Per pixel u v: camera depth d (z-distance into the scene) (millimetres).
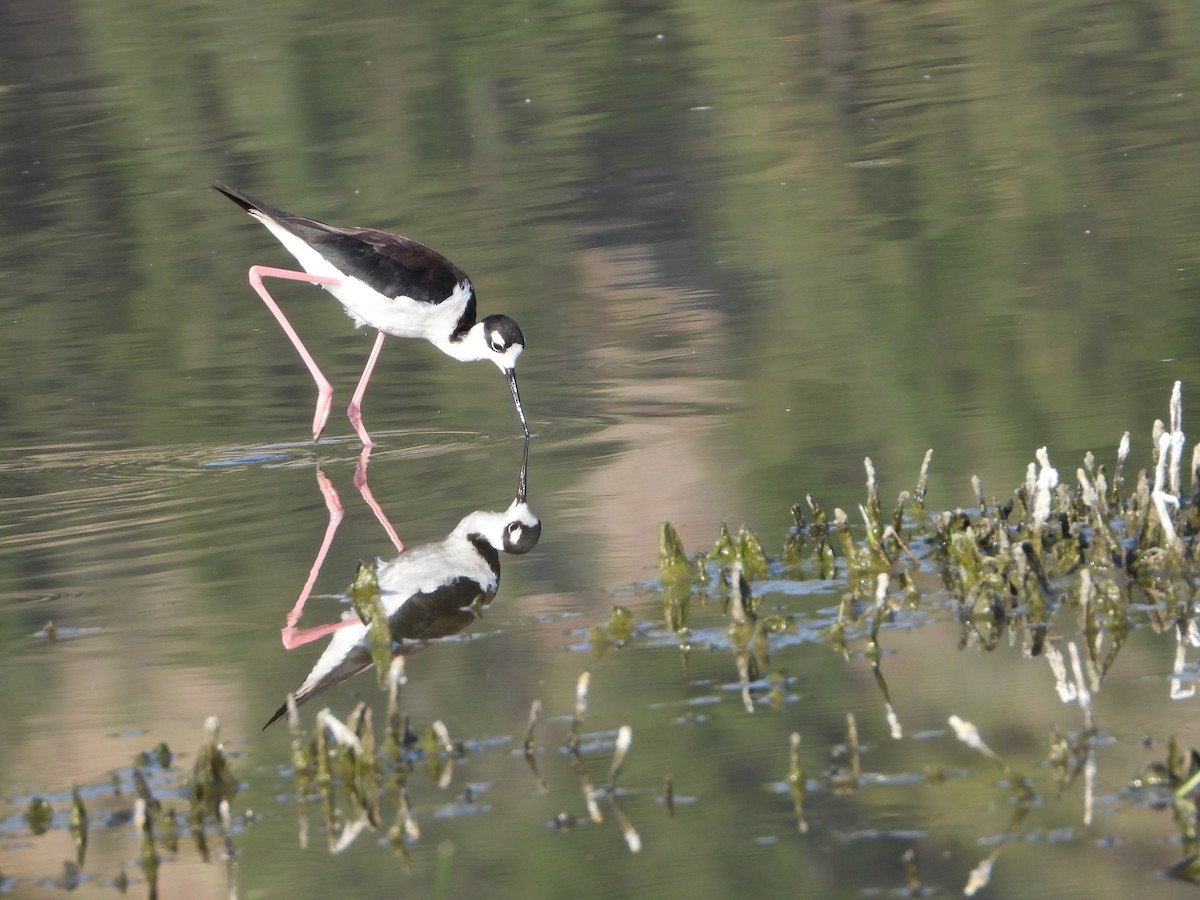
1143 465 10422
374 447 12758
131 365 15656
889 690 7414
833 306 15781
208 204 22734
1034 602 8281
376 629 8406
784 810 6371
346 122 26719
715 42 30859
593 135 24953
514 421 13203
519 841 6242
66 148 26219
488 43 31391
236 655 8375
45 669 8273
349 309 13734
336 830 6438
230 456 12664
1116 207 18547
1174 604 8188
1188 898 5531
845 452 11414
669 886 5844
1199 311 14312
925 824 6184
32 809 6680
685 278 17344
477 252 19094
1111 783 6367
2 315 17922
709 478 11078
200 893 6020
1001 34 30078
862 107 25453
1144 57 27234
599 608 8781
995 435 11484
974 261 16938
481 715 7395
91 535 10719
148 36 32750
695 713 7273
